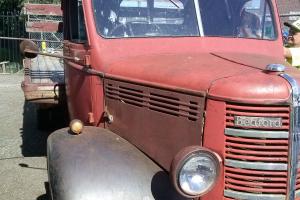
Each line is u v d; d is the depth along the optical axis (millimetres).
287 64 3234
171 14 3742
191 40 3662
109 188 2756
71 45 4316
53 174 2891
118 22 3719
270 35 3965
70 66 4383
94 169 2842
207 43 3668
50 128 6957
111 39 3684
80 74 3996
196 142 2785
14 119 7914
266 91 2557
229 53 3490
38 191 4879
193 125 2803
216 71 2869
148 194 2787
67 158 2928
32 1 16641
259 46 3832
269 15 4000
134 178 2840
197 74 2879
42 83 5379
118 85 3445
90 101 3791
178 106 2912
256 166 2607
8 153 6098
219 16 3791
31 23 9180
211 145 2699
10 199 4684
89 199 2693
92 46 3678
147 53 3605
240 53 3535
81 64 3951
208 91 2701
